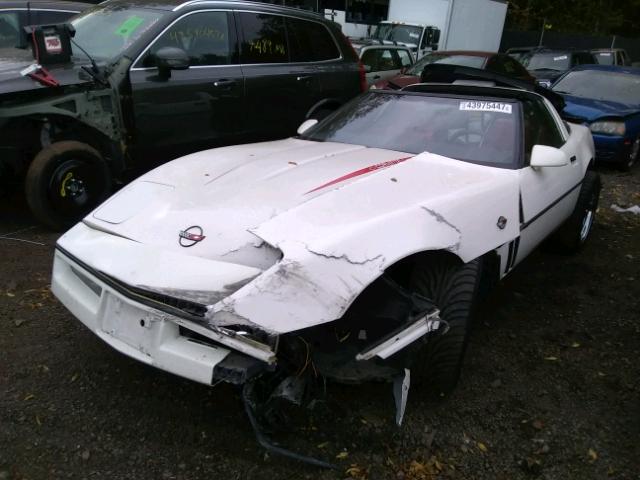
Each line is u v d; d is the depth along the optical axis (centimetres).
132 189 304
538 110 425
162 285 230
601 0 3406
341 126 423
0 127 453
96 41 538
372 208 260
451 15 1658
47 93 460
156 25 520
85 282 272
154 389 292
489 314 404
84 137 508
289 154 353
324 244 231
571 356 353
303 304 221
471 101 399
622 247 568
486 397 305
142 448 252
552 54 1502
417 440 267
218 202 274
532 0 3105
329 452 255
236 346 214
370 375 261
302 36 662
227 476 239
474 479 248
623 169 888
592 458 265
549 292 448
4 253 447
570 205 464
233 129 588
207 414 275
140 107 505
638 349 366
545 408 299
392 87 994
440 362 279
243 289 220
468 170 331
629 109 862
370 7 1925
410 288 286
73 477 235
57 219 480
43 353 318
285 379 244
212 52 563
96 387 291
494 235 303
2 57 522
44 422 264
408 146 376
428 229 263
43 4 747
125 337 242
